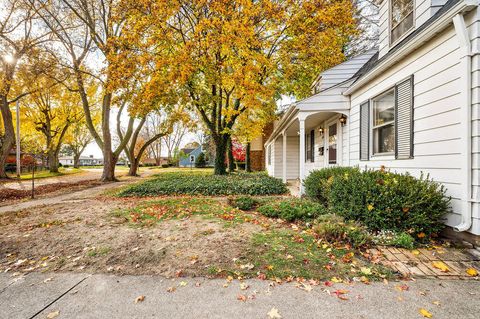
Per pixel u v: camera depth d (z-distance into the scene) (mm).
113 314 2141
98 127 24234
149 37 9820
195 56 9148
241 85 9109
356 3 13570
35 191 10438
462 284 2525
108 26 12680
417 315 2055
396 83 4926
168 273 2818
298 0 9180
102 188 11281
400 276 2682
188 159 52312
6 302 2348
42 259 3258
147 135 49156
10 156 25047
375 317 2041
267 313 2109
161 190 8734
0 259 3307
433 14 4457
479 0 3234
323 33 9297
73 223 4723
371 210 3900
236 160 26578
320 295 2352
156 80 9234
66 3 12047
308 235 3869
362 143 6273
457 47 3588
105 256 3268
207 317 2078
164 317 2090
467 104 3371
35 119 22156
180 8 9258
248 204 6078
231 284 2566
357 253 3242
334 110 7152
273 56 10922
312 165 10961
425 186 3781
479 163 3291
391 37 5758
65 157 78375
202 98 10750
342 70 8828
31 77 13148
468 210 3363
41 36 13172
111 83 9828
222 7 8156
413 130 4492
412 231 3637
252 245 3471
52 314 2145
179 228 4289
